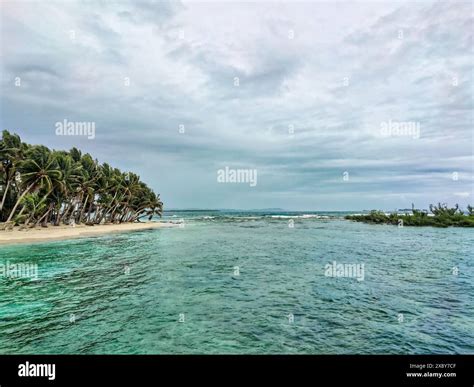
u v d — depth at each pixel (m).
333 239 40.38
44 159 50.06
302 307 12.17
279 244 35.16
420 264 21.89
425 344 8.69
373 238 41.41
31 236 41.41
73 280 17.28
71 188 57.53
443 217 64.00
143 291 14.75
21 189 51.50
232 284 16.09
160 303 12.78
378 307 12.12
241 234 49.94
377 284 15.99
